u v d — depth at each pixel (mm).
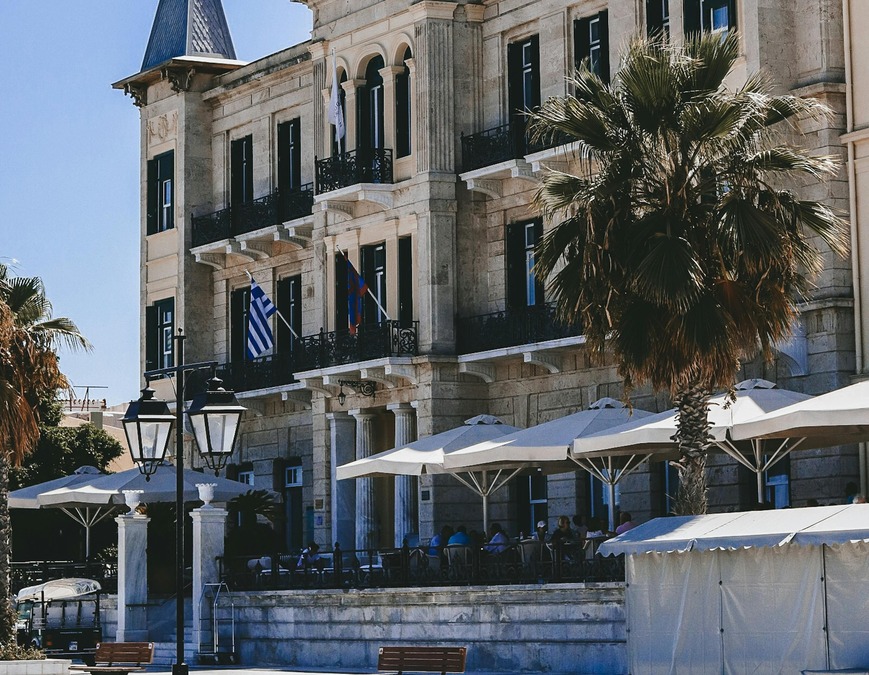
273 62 51406
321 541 46781
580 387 40312
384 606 34438
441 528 42188
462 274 43281
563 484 40625
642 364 25859
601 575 29781
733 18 36062
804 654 22219
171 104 54594
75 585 41750
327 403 46656
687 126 25922
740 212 25453
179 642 25406
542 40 41750
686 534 23281
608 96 26844
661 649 24312
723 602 23391
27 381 35031
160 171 55188
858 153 33938
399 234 44188
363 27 45469
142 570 41250
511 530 42375
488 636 31688
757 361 35094
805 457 33875
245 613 38281
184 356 53312
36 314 40188
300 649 36656
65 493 44656
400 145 44656
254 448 51781
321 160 46250
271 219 50250
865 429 29219
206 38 54625
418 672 28516
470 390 42969
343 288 46281
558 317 27016
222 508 39656
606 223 25922
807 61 34719
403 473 35781
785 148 26438
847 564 21797
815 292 34000
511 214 42562
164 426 25891
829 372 33656
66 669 30266
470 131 43406
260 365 50750
